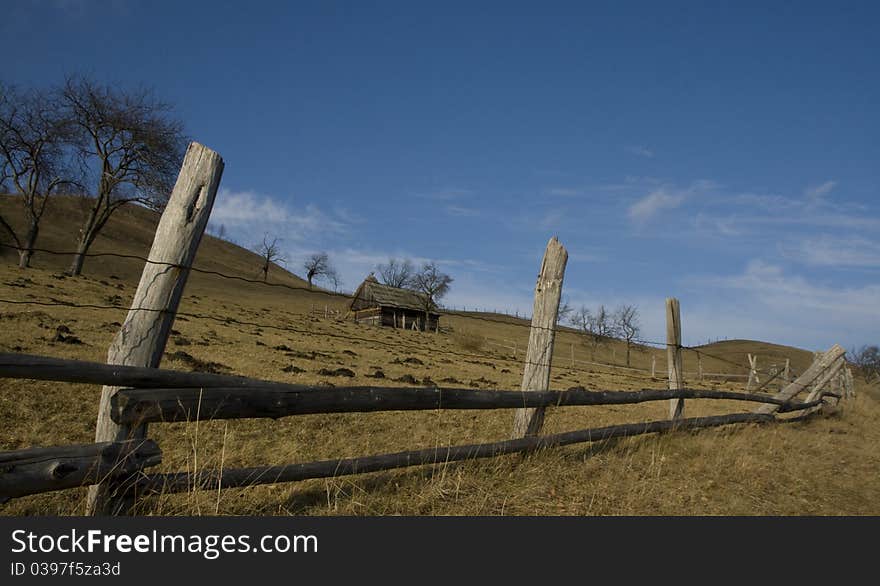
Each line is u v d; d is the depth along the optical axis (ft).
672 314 28.55
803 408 38.78
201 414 11.78
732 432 28.81
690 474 20.15
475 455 16.99
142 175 148.25
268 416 12.91
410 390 15.80
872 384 84.17
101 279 140.05
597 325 235.40
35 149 145.48
